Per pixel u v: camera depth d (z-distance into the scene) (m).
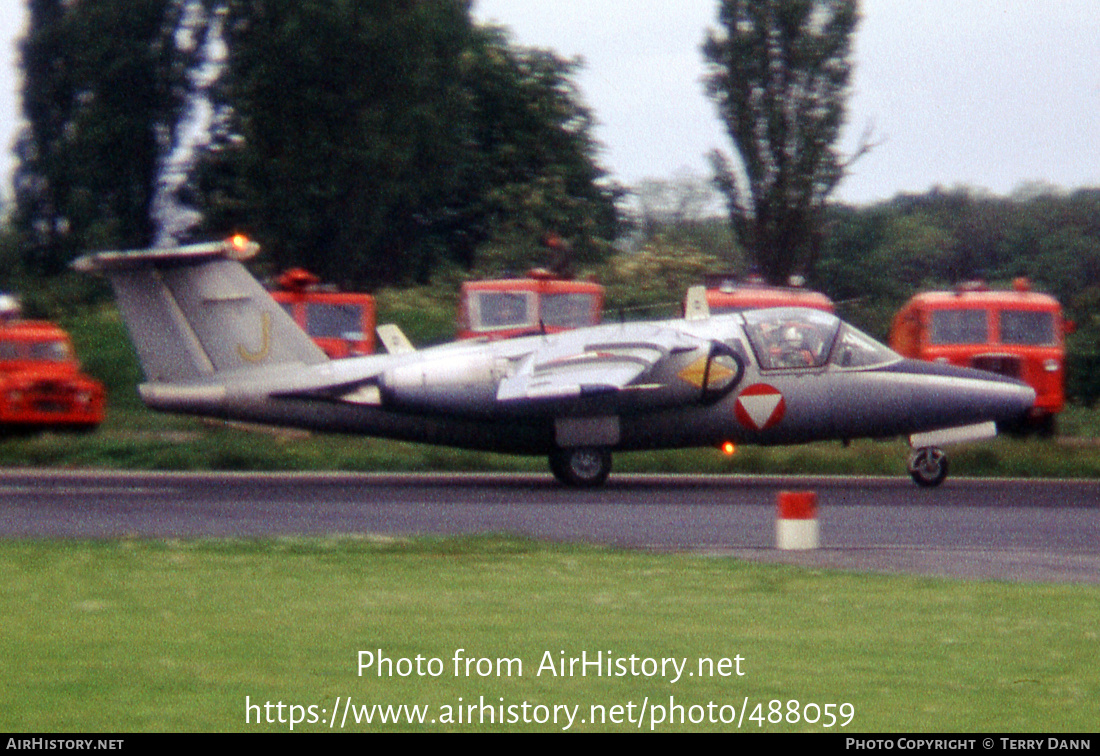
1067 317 175.88
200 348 86.19
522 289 106.25
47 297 169.62
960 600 41.88
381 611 39.22
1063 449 104.00
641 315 158.12
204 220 198.88
